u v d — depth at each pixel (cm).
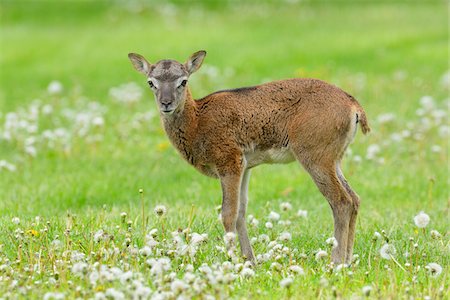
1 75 2773
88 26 3512
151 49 2973
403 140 1802
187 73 1101
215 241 1098
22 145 1827
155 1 3847
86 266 880
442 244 1088
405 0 3828
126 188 1520
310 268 969
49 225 1126
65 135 1861
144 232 1080
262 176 1591
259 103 1056
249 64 2717
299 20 3450
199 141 1074
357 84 2388
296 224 1228
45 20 3653
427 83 2433
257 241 1101
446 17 3403
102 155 1756
